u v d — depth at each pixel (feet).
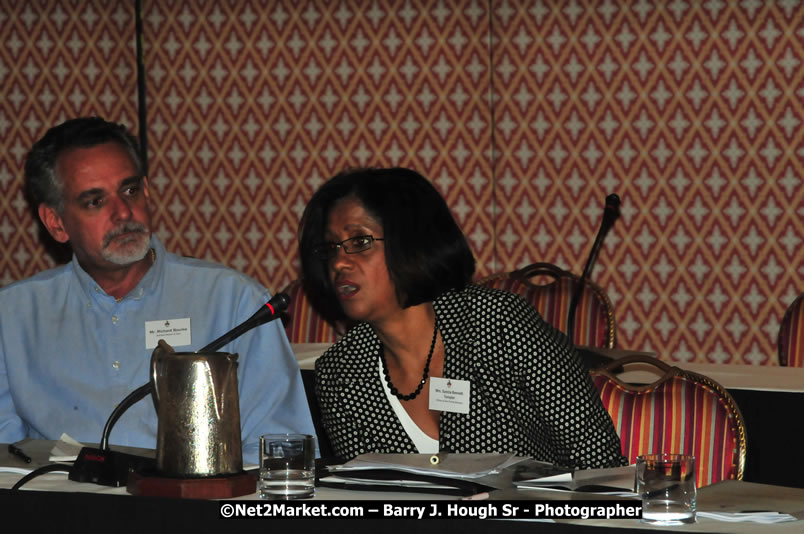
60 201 14.70
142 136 40.96
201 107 40.47
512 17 37.68
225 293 15.64
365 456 12.41
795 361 25.57
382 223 13.87
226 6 40.06
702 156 36.45
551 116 37.58
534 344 14.38
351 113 39.24
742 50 35.94
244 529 10.64
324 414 15.51
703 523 9.97
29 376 15.65
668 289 36.96
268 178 40.09
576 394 14.29
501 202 38.17
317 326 29.60
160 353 11.73
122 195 14.71
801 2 35.35
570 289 27.55
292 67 39.63
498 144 38.06
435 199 14.10
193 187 40.75
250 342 15.51
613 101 37.01
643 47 36.70
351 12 39.06
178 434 11.30
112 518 11.13
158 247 15.94
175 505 10.85
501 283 28.55
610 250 37.32
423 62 38.55
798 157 35.65
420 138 38.70
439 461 11.95
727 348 36.52
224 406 11.44
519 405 14.38
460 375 14.51
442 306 14.79
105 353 15.44
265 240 40.22
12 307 15.81
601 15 36.96
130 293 15.46
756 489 11.53
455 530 10.05
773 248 36.01
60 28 41.52
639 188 37.01
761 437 20.72
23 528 11.49
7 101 42.09
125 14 40.93
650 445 15.28
